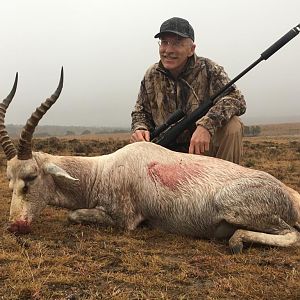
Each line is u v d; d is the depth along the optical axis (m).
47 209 1.90
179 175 1.48
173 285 1.02
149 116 2.00
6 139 1.49
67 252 1.24
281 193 1.40
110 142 8.84
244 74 1.76
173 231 1.50
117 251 1.27
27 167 1.47
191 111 1.89
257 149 8.03
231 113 1.72
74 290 0.98
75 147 6.90
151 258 1.19
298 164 5.14
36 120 1.45
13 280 1.01
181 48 1.83
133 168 1.53
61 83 1.46
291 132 40.25
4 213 1.82
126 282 1.03
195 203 1.43
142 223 1.56
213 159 1.53
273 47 1.73
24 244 1.29
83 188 1.57
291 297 0.95
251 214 1.36
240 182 1.40
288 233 1.36
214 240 1.44
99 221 1.54
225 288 1.00
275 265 1.17
